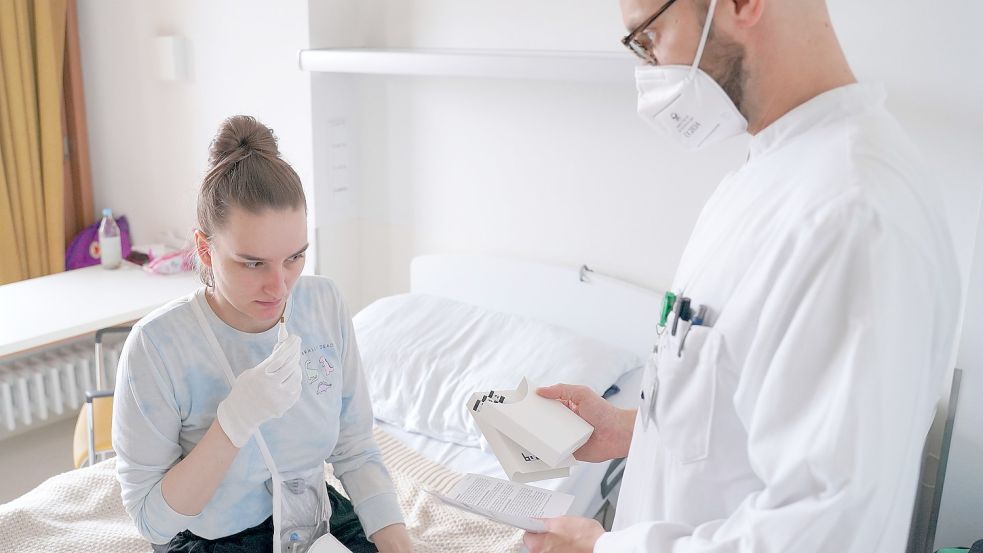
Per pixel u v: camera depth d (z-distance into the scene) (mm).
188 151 3229
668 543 1003
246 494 1402
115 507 1850
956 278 1020
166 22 3146
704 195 2330
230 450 1253
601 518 2357
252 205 1199
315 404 1430
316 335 1450
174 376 1304
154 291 2949
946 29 1845
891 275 850
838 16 1982
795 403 879
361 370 1580
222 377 1343
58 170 3203
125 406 1290
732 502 1033
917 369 871
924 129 1920
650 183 2426
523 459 1498
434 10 2746
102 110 3451
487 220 2820
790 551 860
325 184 2969
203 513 1393
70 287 2963
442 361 2391
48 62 3076
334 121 2945
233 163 1220
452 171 2859
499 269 2750
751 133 1096
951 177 1905
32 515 1751
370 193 3104
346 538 1566
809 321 869
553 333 2443
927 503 2039
